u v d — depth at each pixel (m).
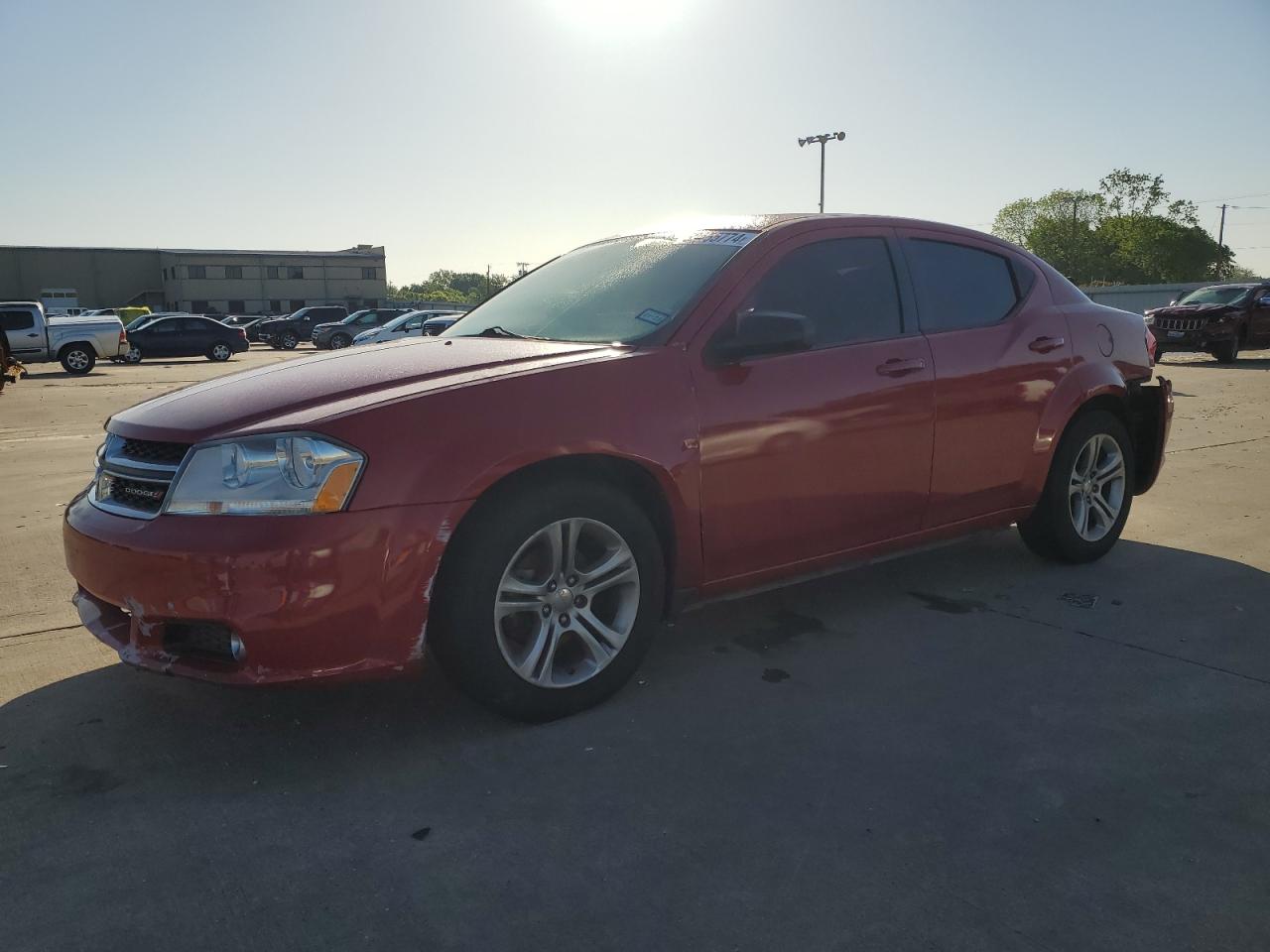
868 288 3.70
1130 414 4.80
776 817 2.38
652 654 3.49
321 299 75.69
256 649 2.46
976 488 3.98
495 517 2.70
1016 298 4.26
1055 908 2.02
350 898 2.06
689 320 3.20
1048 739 2.79
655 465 2.97
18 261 69.75
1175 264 82.25
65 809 2.43
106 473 2.86
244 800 2.46
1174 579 4.38
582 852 2.23
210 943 1.92
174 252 71.25
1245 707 3.01
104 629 2.76
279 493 2.50
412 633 2.62
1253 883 2.11
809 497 3.39
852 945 1.91
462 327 3.90
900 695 3.11
